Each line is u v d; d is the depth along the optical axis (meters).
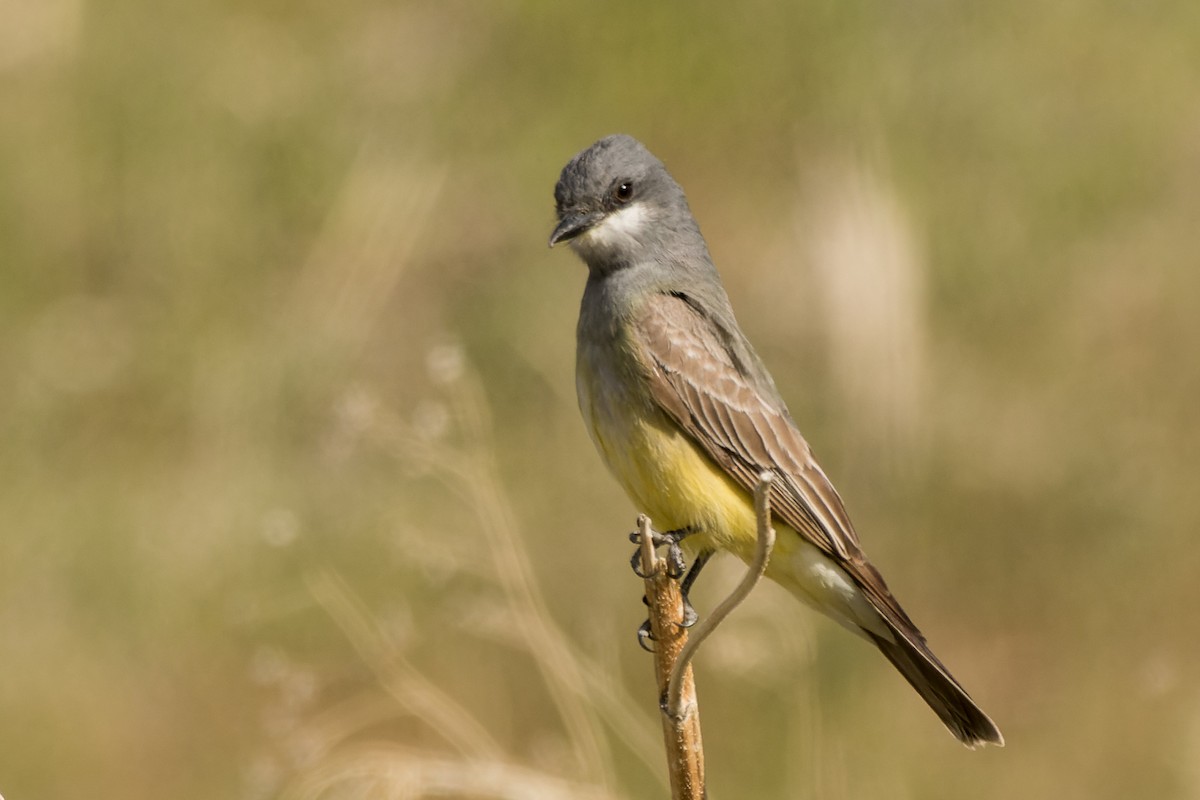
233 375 14.44
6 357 14.88
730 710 11.93
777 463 9.34
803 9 16.55
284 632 12.78
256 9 16.61
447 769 9.41
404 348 14.63
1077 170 15.95
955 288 15.27
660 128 16.56
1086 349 15.03
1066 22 16.72
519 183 15.82
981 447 14.30
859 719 12.02
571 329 14.69
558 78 16.66
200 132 15.84
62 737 12.68
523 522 13.36
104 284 15.52
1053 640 13.46
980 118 16.12
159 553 13.52
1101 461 14.27
